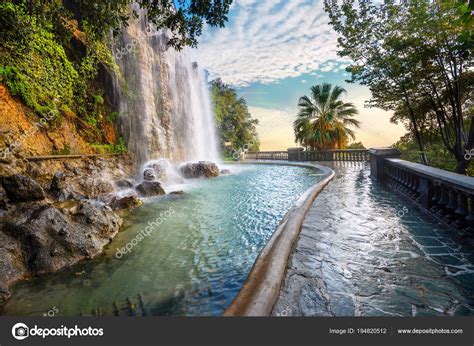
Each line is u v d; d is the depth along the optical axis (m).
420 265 2.95
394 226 4.36
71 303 2.80
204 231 5.27
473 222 3.59
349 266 2.96
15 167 6.67
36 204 4.59
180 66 21.25
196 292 2.94
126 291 3.03
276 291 2.39
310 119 23.00
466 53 5.73
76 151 10.30
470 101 8.27
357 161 18.06
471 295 2.35
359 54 8.83
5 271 3.29
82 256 4.04
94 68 12.26
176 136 19.75
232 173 16.89
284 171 16.50
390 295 2.38
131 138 14.29
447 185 4.19
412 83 7.85
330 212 5.34
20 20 6.54
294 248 3.49
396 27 7.62
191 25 5.41
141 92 15.31
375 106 10.09
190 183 12.90
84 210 4.98
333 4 8.62
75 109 11.45
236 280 3.19
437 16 6.39
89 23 4.91
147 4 5.11
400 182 6.91
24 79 8.59
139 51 15.49
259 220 5.95
